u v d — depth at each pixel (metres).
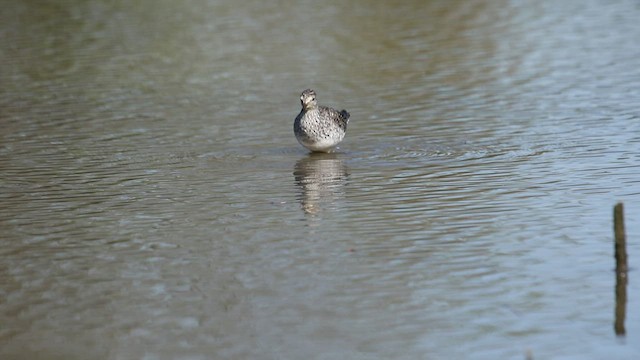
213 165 19.22
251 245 14.66
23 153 20.31
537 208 16.03
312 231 15.20
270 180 18.09
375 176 18.17
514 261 13.81
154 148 20.62
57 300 12.85
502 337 11.57
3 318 12.34
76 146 20.83
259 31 34.03
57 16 37.06
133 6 38.91
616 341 11.41
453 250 14.28
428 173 18.23
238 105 24.59
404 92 25.45
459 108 23.59
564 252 14.09
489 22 34.84
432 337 11.60
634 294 12.62
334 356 11.19
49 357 11.33
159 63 29.69
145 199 17.05
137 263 14.06
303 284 13.17
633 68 27.17
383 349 11.34
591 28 33.19
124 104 24.86
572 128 21.30
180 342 11.62
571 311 12.19
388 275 13.41
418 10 37.28
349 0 39.56
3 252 14.58
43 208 16.62
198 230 15.39
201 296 12.88
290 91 25.97
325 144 19.69
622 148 19.52
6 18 36.84
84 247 14.76
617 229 13.09
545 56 29.23
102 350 11.46
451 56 29.69
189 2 39.66
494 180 17.66
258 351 11.34
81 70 28.84
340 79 27.20
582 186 17.12
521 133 21.06
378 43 31.77
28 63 29.86
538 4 38.09
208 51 31.27
